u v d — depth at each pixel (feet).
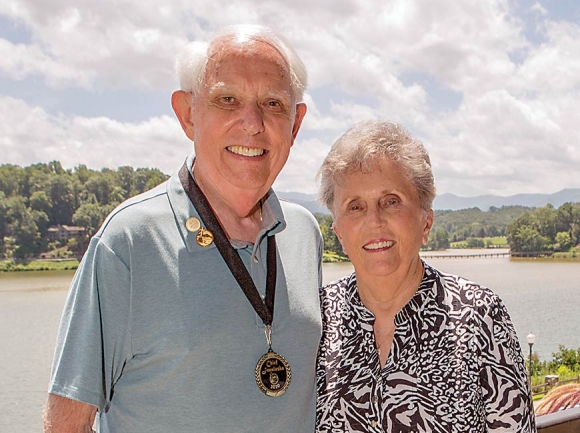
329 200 6.21
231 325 5.56
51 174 221.05
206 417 5.36
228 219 6.12
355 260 6.01
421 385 5.49
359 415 5.71
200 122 5.83
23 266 211.00
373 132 5.86
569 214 350.23
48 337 142.82
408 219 5.79
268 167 5.98
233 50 5.76
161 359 5.35
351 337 6.08
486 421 5.40
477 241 453.17
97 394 5.10
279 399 5.65
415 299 5.77
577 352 95.91
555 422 8.48
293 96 6.08
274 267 6.17
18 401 98.84
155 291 5.36
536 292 208.03
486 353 5.44
